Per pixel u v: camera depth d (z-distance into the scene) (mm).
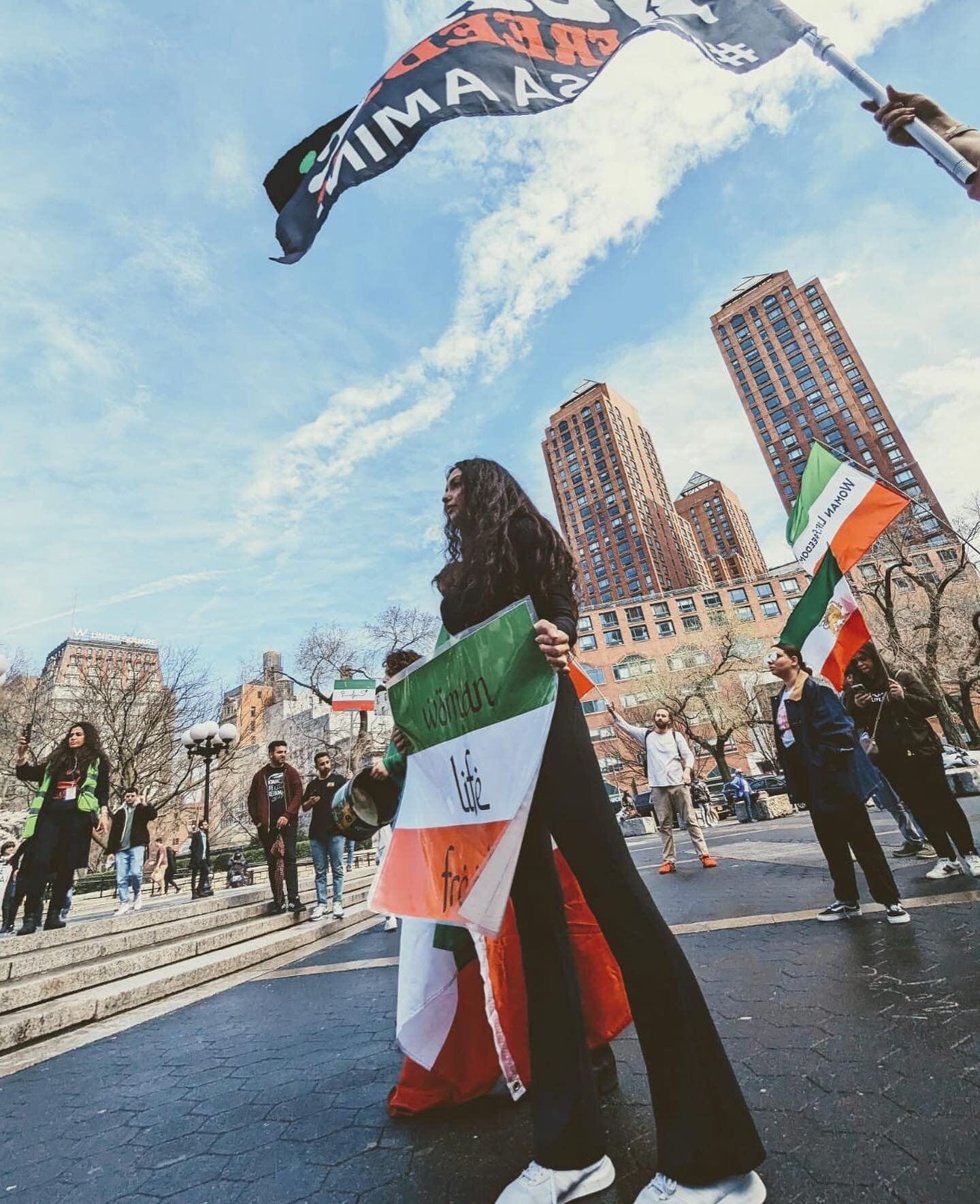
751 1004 2486
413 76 2549
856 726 5020
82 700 23891
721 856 8484
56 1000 4137
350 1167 1671
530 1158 1583
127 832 8352
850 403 112625
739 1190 1206
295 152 2764
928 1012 2127
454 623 1783
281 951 5910
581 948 1996
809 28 2174
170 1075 2707
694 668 41625
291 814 7508
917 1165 1312
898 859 5879
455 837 1569
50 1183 1800
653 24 2502
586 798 1415
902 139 1966
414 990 1982
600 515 125312
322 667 32500
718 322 128000
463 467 1933
